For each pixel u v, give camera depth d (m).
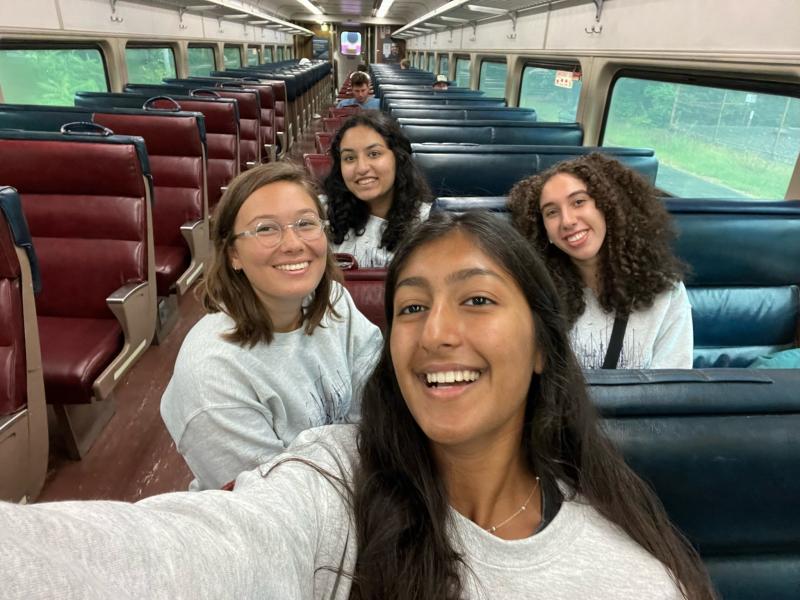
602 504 0.73
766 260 1.91
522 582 0.66
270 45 14.17
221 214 1.04
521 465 0.78
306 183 1.08
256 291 1.09
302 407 1.17
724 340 1.99
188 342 1.10
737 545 0.87
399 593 0.63
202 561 0.43
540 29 5.18
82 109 2.98
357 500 0.69
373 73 10.30
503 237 0.67
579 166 1.61
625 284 1.60
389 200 2.19
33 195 2.13
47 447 1.63
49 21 3.86
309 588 0.58
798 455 0.80
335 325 1.26
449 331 0.61
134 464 2.05
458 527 0.68
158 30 5.98
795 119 2.28
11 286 1.42
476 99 5.18
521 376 0.66
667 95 3.24
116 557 0.37
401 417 0.73
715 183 2.83
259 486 0.63
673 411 0.81
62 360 1.83
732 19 2.50
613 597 0.65
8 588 0.28
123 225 2.14
